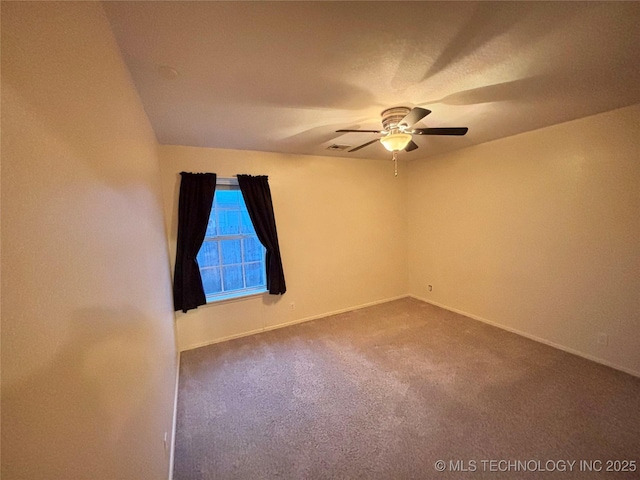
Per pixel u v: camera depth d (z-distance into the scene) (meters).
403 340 3.25
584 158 2.61
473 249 3.74
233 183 3.50
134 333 1.10
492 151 3.39
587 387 2.27
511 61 1.54
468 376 2.50
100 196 0.81
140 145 1.66
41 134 0.50
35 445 0.41
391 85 1.79
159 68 1.50
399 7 1.12
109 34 1.09
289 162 3.72
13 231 0.40
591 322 2.67
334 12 1.13
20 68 0.44
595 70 1.67
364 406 2.17
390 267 4.64
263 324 3.66
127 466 0.88
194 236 3.15
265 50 1.38
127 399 0.93
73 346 0.56
